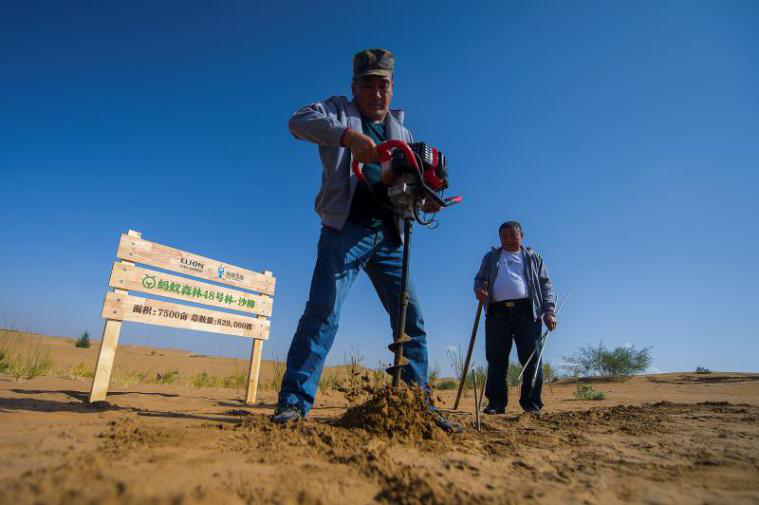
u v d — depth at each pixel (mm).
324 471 1552
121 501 1131
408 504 1301
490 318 4930
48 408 2908
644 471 1801
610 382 12070
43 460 1498
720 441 2498
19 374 5148
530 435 2664
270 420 2375
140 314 4074
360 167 2803
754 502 1433
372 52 2953
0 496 1130
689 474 1759
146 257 4207
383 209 2877
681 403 4973
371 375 5582
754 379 10828
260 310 5234
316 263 2709
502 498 1406
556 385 11781
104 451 1641
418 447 2082
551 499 1423
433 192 2568
